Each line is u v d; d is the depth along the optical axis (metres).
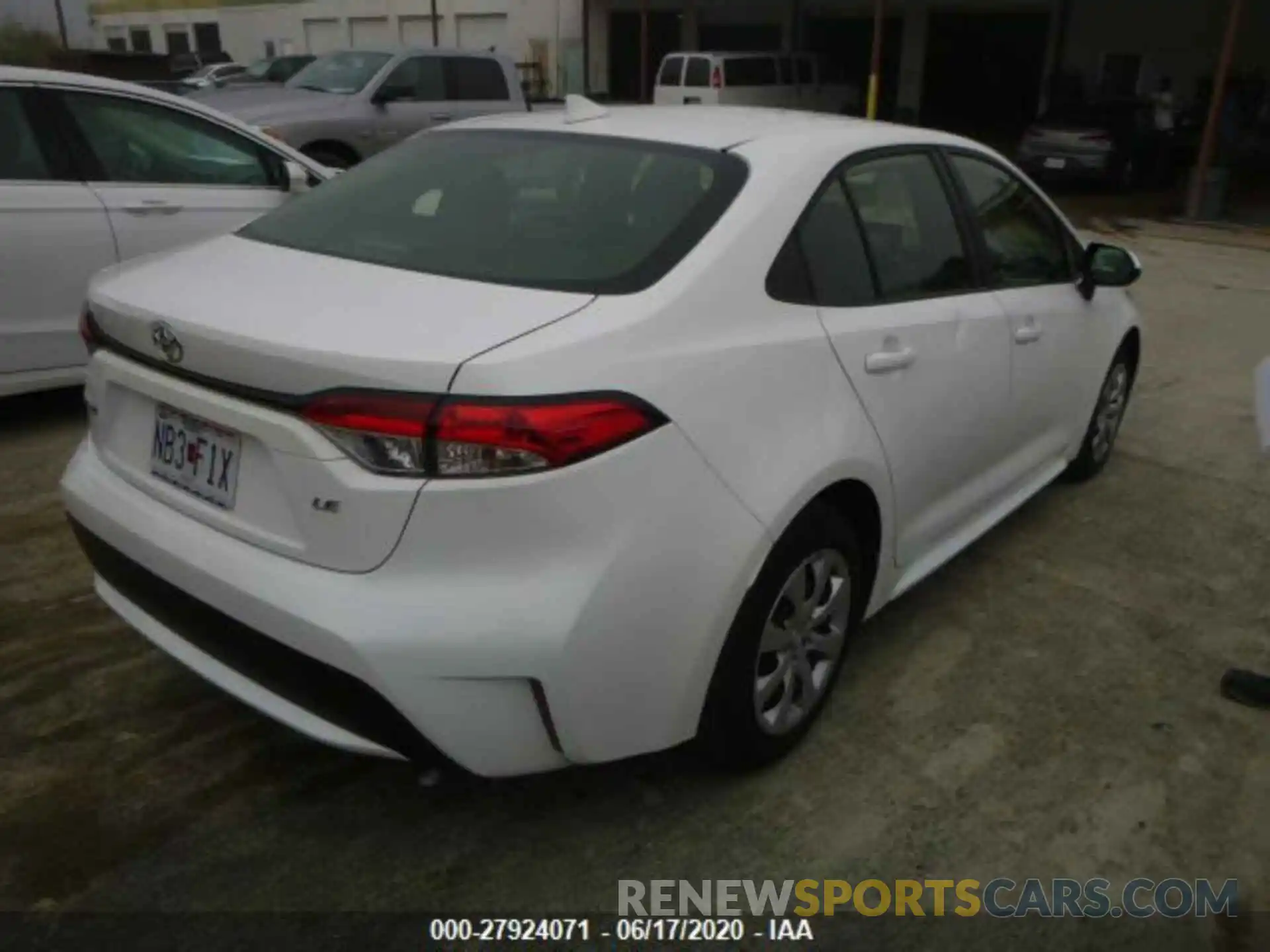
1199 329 7.35
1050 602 3.40
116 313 2.22
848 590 2.61
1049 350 3.50
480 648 1.86
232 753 2.55
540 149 2.66
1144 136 15.89
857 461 2.44
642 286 2.11
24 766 2.46
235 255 2.47
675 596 2.04
